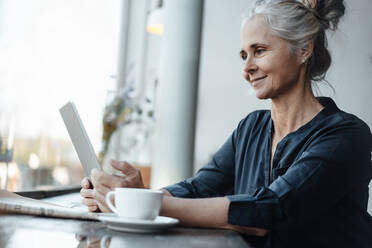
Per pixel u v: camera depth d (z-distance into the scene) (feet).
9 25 9.78
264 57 3.53
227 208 2.71
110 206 2.61
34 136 10.99
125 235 2.22
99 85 14.20
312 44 3.56
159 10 12.32
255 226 2.72
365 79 11.97
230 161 4.11
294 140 3.47
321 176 2.93
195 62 10.93
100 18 14.53
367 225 3.40
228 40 14.88
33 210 2.69
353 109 12.02
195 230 2.60
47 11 11.31
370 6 11.88
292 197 2.79
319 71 3.72
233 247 2.02
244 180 3.85
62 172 12.28
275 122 3.76
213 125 14.62
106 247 1.87
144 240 2.10
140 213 2.40
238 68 14.75
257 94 3.65
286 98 3.62
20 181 10.47
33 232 2.15
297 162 3.02
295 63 3.55
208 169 4.10
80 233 2.22
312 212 2.88
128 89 13.24
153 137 15.94
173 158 10.73
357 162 3.12
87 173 3.30
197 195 3.97
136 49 17.02
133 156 16.19
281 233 3.10
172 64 10.84
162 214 2.70
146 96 16.33
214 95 14.71
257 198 2.76
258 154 3.81
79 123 3.27
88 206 3.10
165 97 10.88
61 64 12.11
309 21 3.51
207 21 14.99
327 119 3.44
